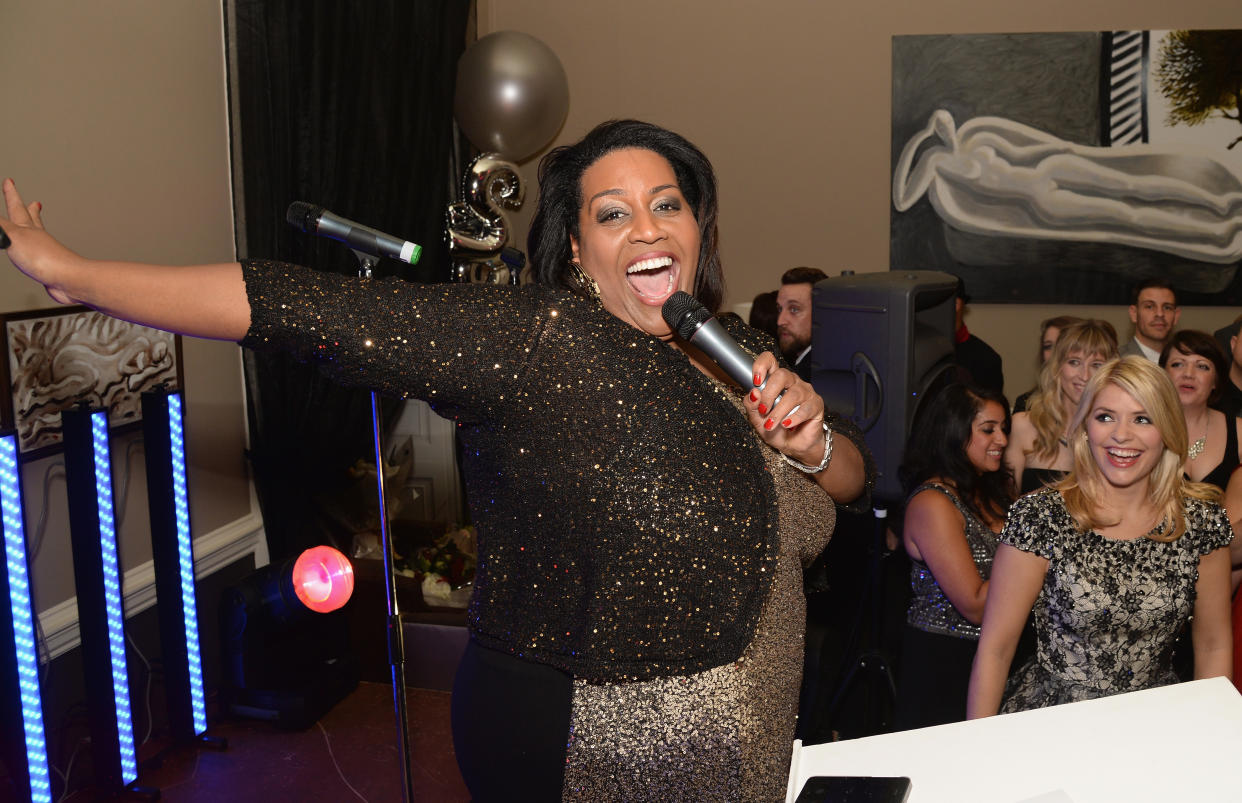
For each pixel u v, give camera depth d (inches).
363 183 152.4
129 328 120.6
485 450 44.3
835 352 116.9
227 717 128.8
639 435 43.1
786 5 215.6
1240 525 105.8
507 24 223.5
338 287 40.8
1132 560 76.8
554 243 49.5
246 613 126.0
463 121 189.0
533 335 42.4
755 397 42.3
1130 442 74.7
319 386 141.6
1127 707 47.6
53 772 111.4
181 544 118.6
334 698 134.3
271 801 112.0
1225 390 132.3
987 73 211.9
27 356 106.7
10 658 95.5
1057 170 213.0
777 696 47.8
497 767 46.0
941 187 216.1
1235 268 210.7
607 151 47.6
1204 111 207.5
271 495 140.6
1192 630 82.2
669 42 219.5
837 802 40.4
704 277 52.2
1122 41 207.9
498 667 45.9
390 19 159.3
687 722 44.1
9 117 103.1
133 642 124.7
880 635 110.5
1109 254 214.1
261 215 134.6
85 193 113.2
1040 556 77.9
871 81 215.6
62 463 113.3
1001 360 208.5
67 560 114.7
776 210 221.8
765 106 218.8
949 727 46.6
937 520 95.3
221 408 140.0
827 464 46.8
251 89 132.1
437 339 41.1
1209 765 43.4
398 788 115.0
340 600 124.6
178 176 128.1
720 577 44.1
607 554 43.2
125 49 118.6
